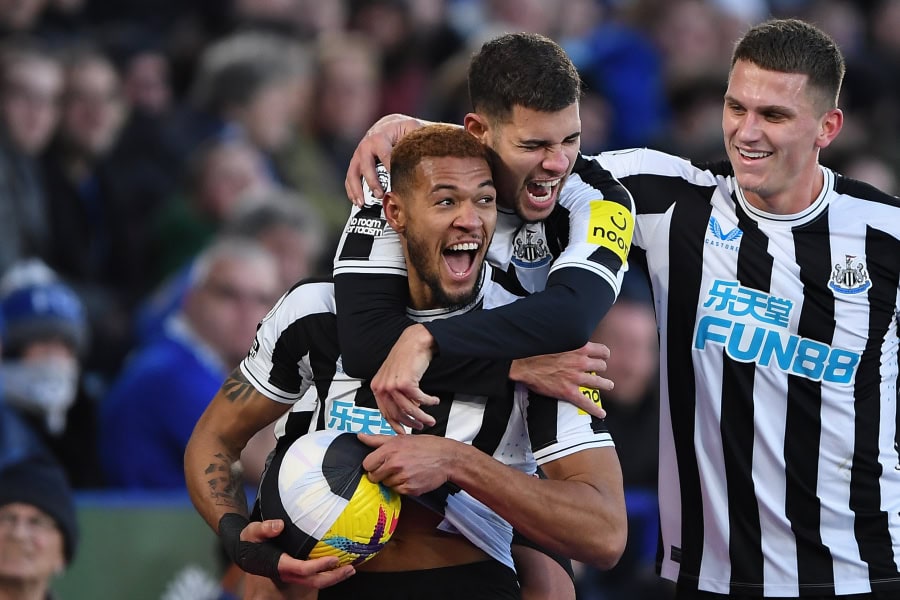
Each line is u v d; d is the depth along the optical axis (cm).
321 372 1204
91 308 2228
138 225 2447
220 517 1198
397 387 1068
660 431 1331
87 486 1920
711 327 1292
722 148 2525
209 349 2006
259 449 1842
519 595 1199
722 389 1292
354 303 1156
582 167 1252
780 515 1290
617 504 1152
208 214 2406
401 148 1133
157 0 2947
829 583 1291
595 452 1172
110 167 2433
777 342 1280
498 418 1179
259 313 2031
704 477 1306
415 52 3009
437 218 1112
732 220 1298
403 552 1177
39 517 1560
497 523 1198
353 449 1134
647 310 2050
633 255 1338
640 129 3034
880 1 3925
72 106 2353
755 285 1287
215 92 2552
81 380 1962
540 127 1139
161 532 1750
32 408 1889
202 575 1759
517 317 1091
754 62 1224
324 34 2917
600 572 1842
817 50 1222
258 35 2745
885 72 3494
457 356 1085
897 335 1304
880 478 1302
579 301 1110
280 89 2556
